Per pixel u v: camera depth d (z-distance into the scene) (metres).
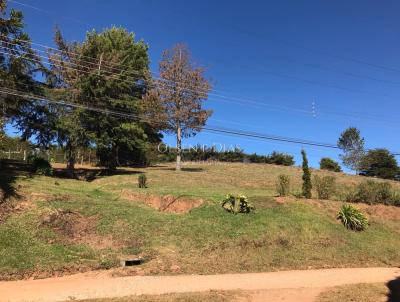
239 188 31.55
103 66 37.38
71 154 36.66
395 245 21.69
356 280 15.09
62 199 21.47
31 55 32.53
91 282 13.55
